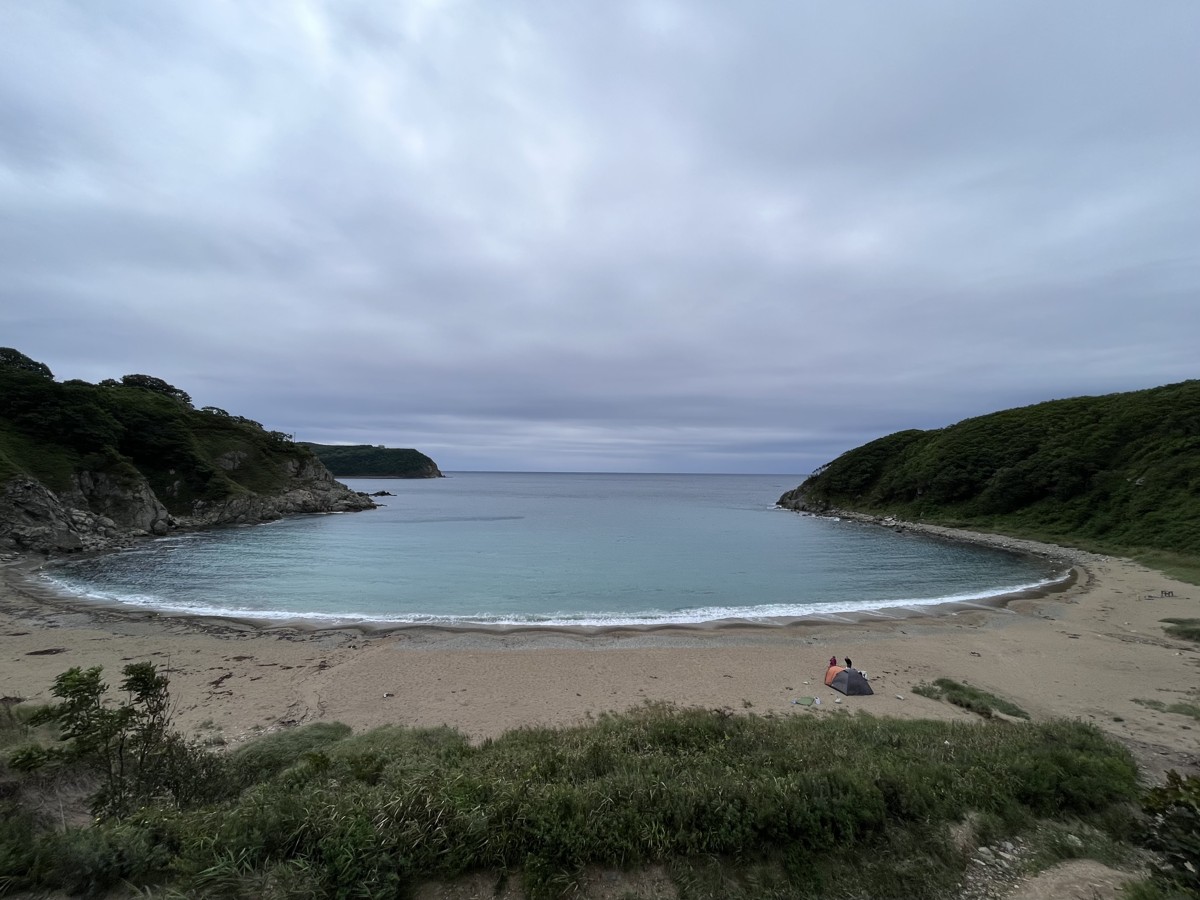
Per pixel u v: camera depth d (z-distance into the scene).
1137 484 42.72
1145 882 5.05
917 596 26.78
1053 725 10.21
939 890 5.00
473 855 4.84
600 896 4.71
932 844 5.48
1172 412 48.06
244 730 11.98
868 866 5.20
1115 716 12.46
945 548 42.47
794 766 7.11
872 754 7.81
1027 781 6.79
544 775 6.82
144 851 4.75
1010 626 21.09
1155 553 34.16
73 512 42.16
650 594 27.22
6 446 43.84
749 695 14.23
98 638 18.86
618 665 16.66
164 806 6.19
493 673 15.91
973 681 15.15
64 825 6.00
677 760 7.36
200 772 7.60
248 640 18.91
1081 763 7.33
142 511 47.97
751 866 5.11
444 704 13.64
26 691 13.86
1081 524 43.41
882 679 15.43
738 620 22.23
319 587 28.12
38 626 20.27
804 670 16.20
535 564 35.25
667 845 5.17
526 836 5.09
